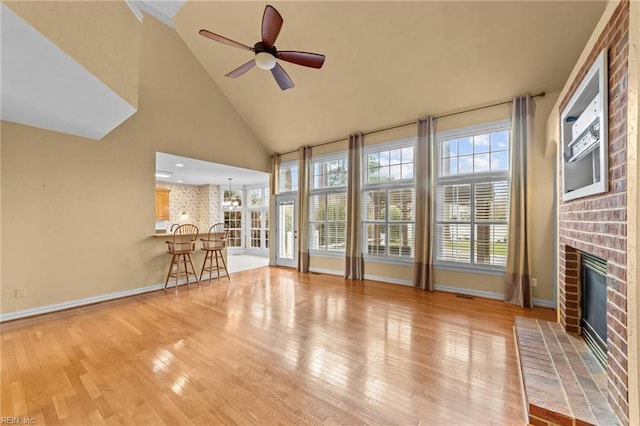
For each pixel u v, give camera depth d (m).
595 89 2.09
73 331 3.07
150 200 4.69
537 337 2.54
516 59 3.54
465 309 3.77
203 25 4.65
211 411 1.81
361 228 5.60
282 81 3.28
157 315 3.57
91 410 1.82
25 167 3.47
